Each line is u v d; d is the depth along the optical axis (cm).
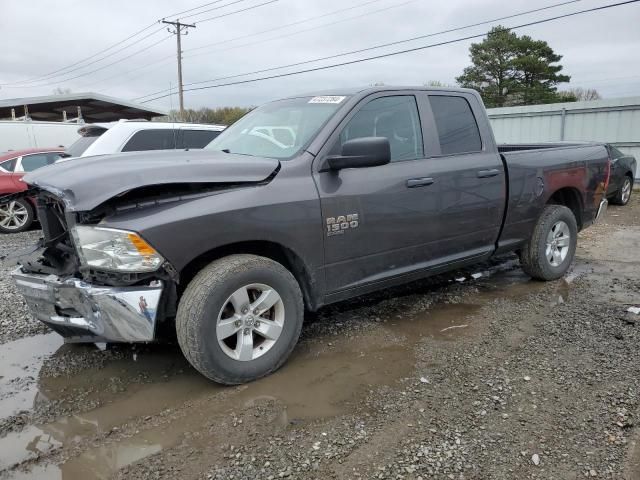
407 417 273
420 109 404
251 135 394
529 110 1959
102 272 285
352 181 348
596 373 315
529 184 471
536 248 494
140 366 342
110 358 355
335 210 337
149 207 283
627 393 291
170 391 308
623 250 674
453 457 239
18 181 930
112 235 272
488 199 436
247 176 309
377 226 361
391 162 376
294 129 369
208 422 273
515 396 291
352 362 341
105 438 261
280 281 319
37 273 324
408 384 309
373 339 377
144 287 278
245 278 301
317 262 337
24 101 2347
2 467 239
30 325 415
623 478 222
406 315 426
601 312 423
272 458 241
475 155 432
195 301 286
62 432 267
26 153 965
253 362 312
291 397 297
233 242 298
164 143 812
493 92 4575
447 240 413
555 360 335
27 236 882
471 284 512
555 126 1902
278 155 351
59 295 300
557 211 503
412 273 398
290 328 328
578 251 671
